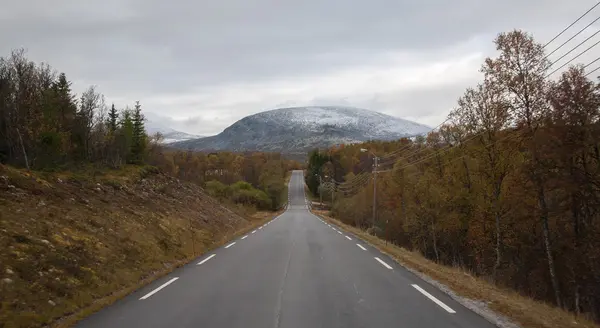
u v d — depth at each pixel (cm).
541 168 2142
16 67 2314
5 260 870
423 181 3672
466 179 3123
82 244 1202
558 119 1981
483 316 718
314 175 13188
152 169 3594
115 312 748
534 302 964
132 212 1952
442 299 851
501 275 2664
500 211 2656
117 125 4138
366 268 1276
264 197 9512
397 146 8862
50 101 2631
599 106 1867
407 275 1151
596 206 2156
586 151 2019
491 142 2602
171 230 2009
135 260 1286
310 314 730
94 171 2616
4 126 2231
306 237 2467
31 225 1165
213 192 6184
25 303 735
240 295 888
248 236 2531
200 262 1397
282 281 1052
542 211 2266
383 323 672
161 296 880
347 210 6638
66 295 831
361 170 10206
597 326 757
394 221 4791
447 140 3681
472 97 2708
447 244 4150
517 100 2264
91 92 3319
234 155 13750
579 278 2202
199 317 711
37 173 1833
